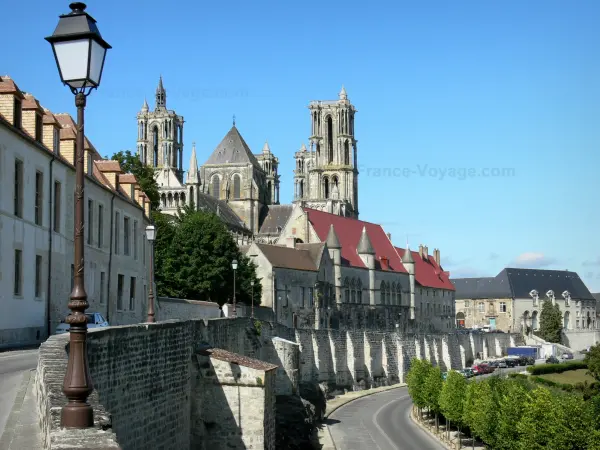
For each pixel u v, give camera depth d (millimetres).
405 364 144750
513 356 185750
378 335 136250
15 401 24156
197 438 44219
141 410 33594
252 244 135500
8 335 45469
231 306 101875
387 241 193375
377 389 130250
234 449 44344
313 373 111062
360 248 171125
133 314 74000
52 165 53094
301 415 76188
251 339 70812
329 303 152750
